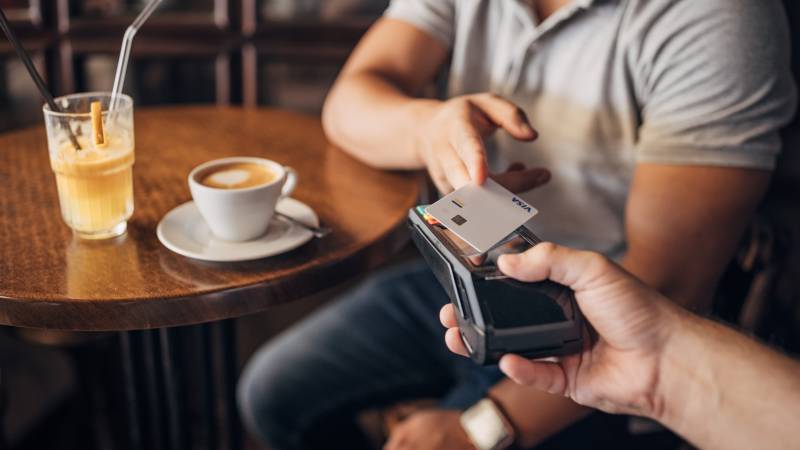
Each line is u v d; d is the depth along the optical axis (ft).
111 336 4.70
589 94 3.21
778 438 1.84
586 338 2.04
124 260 2.48
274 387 3.77
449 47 3.86
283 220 2.78
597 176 3.32
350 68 3.79
